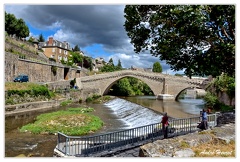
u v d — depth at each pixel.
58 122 21.36
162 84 52.22
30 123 22.12
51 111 29.69
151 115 25.44
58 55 79.94
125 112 30.97
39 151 14.04
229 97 28.42
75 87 50.19
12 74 34.66
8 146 14.99
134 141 12.77
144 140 13.02
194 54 11.52
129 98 54.06
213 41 10.48
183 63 11.85
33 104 30.05
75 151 11.09
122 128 21.62
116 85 69.06
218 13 9.41
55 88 42.03
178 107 33.66
